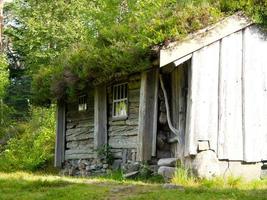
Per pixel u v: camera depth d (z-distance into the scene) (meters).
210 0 12.77
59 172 18.28
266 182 11.19
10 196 8.74
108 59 13.48
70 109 18.53
